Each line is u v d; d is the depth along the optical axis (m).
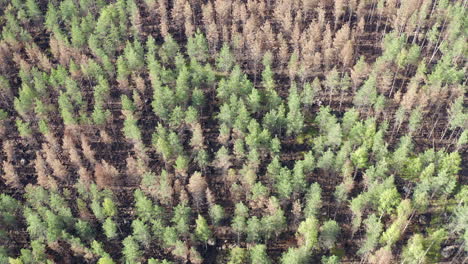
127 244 77.50
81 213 84.00
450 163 83.50
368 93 95.62
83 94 109.25
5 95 108.44
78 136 98.69
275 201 78.94
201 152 88.50
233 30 111.19
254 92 95.00
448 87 100.00
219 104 104.62
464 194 82.19
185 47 119.88
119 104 108.75
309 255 79.19
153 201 89.25
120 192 94.12
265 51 110.62
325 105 105.56
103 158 99.44
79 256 85.00
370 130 88.12
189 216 83.94
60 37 111.81
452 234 83.38
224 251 85.25
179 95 98.00
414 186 89.44
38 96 103.06
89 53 116.81
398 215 78.31
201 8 128.00
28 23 125.50
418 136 99.31
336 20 116.62
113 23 113.56
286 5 114.50
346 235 85.62
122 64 102.12
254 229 78.75
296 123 93.00
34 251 78.50
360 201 79.19
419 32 118.31
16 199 94.06
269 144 91.25
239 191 84.94
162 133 91.50
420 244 75.44
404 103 93.62
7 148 96.31
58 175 90.50
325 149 94.69
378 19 123.50
